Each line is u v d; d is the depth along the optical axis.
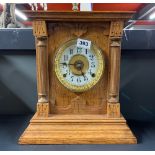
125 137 0.69
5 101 0.93
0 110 0.93
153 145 0.68
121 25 0.67
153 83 0.90
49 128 0.69
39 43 0.68
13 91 0.92
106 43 0.70
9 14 0.94
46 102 0.70
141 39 0.84
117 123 0.70
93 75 0.70
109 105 0.70
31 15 0.66
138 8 1.83
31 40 0.86
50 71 0.70
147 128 0.82
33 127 0.69
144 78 0.90
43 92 0.70
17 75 0.92
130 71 0.89
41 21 0.67
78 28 0.69
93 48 0.69
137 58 0.88
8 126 0.82
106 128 0.69
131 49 0.85
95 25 0.69
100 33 0.69
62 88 0.71
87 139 0.68
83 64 0.70
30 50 0.89
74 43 0.69
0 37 0.85
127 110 0.91
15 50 0.89
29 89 0.92
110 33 0.67
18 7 1.26
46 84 0.70
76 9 0.73
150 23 1.63
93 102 0.72
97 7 1.24
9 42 0.86
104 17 0.66
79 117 0.70
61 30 0.69
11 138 0.72
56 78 0.71
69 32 0.69
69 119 0.70
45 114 0.70
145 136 0.75
